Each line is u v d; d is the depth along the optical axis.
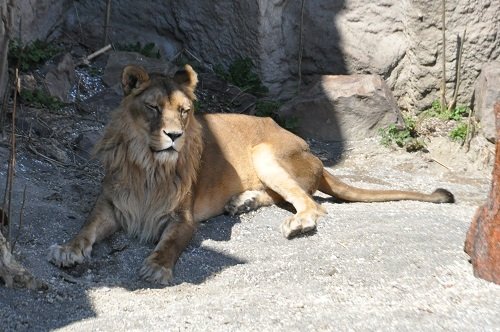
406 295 8.67
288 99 17.31
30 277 8.73
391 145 15.94
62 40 17.02
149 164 10.23
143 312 8.30
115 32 17.36
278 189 11.62
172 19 17.28
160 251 9.76
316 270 9.50
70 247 9.57
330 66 17.20
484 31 16.55
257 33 16.66
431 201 12.42
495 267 8.89
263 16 16.61
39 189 11.44
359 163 15.54
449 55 16.67
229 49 17.05
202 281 9.49
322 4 17.05
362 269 9.42
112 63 15.84
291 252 10.08
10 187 9.33
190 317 8.03
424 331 7.60
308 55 17.23
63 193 11.52
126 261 9.85
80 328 7.84
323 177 12.45
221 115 12.04
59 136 13.36
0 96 12.98
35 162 12.38
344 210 11.54
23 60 14.66
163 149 10.02
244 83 16.80
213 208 11.36
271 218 11.34
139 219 10.44
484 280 9.00
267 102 16.45
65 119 14.02
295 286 9.07
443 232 10.45
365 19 17.02
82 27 17.19
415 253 9.70
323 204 12.01
